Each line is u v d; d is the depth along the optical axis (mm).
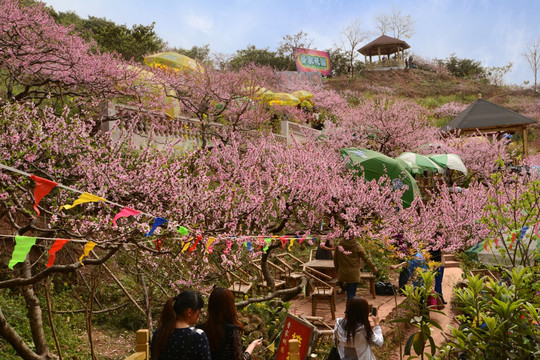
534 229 7875
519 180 10141
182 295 3535
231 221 7941
